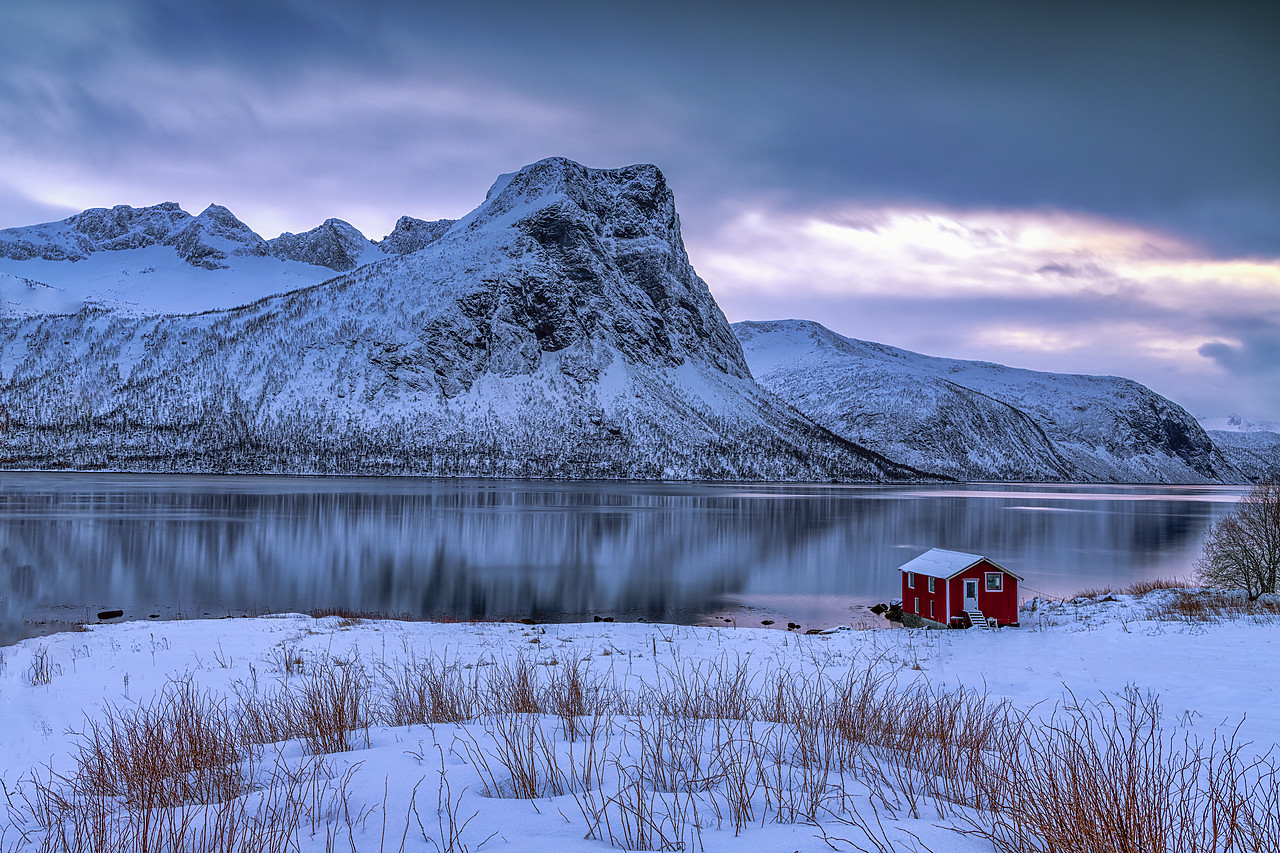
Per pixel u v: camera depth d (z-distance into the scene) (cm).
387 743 735
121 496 11775
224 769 652
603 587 5056
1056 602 3631
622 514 10850
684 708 915
